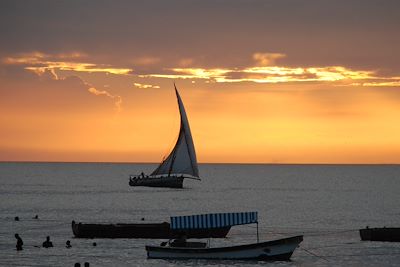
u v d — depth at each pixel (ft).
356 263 369.71
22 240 444.55
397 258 384.27
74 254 387.14
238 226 554.05
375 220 632.79
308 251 406.82
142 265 354.95
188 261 362.74
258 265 355.56
